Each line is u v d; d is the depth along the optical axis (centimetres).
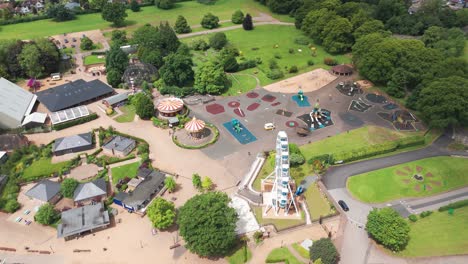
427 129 13162
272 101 15162
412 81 15012
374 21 18588
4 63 16938
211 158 11862
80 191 10050
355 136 12875
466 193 10431
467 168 11325
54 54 17450
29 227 9481
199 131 12594
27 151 12119
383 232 8462
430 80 13875
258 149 12250
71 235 9100
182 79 15788
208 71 15275
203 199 8700
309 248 8462
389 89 15162
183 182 10856
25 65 16762
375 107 14650
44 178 11012
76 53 19975
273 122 13750
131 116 14250
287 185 9188
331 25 19150
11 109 13525
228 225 8362
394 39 16225
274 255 8594
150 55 17100
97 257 8631
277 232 9194
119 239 9094
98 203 9825
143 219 9681
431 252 8669
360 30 18562
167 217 9038
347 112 14338
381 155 11962
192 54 19575
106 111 14475
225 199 8906
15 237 9188
